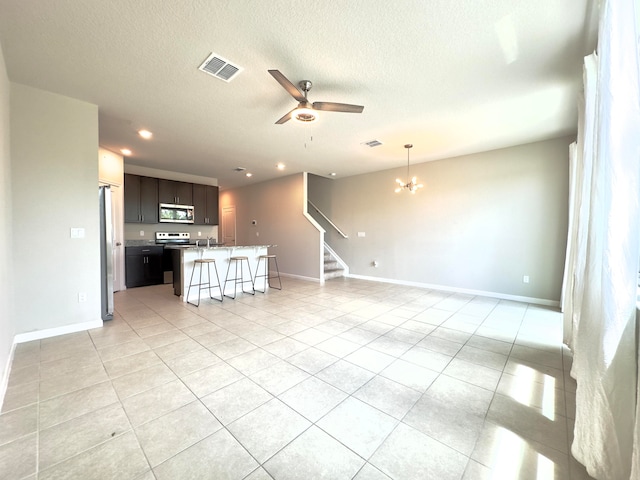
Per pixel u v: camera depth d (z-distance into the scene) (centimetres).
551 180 415
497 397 189
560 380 211
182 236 663
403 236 583
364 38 199
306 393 191
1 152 209
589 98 191
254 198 784
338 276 672
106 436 149
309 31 192
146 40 202
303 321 341
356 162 549
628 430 117
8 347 221
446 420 165
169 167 596
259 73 242
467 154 491
